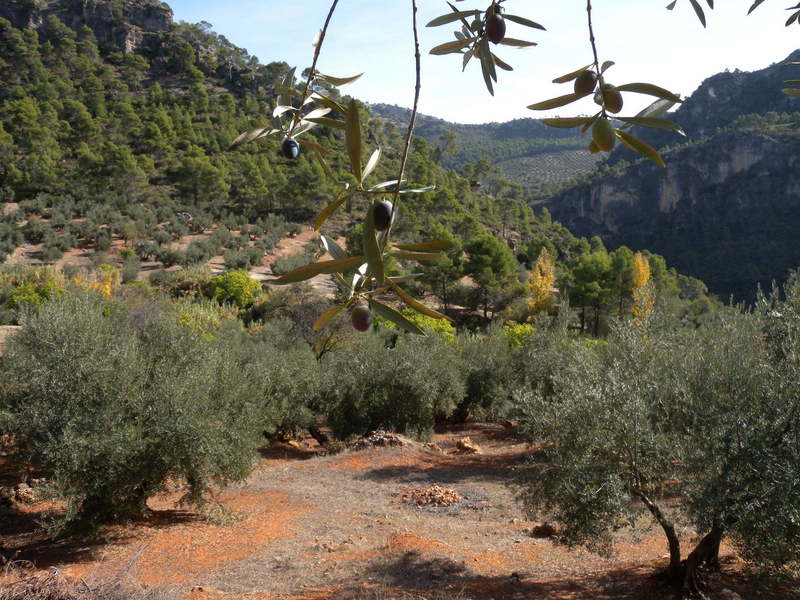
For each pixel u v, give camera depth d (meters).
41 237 59.66
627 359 7.47
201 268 50.78
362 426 18.81
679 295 69.19
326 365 20.50
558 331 21.66
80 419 8.33
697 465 5.55
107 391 8.75
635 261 50.50
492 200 119.38
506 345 24.84
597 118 0.89
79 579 5.34
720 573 6.57
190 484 9.88
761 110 150.88
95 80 111.50
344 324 24.97
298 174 79.75
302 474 13.86
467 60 1.10
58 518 9.65
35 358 8.88
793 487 4.95
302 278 0.80
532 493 6.85
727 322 7.16
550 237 105.94
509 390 21.62
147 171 86.19
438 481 12.80
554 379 7.54
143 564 7.75
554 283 59.78
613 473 6.17
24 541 8.85
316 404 19.22
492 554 7.93
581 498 6.07
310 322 29.95
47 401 8.45
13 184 74.62
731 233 124.69
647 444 6.13
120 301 33.81
